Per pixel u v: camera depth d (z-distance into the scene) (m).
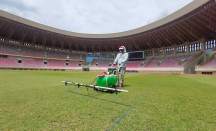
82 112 3.26
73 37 52.06
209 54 36.84
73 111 3.33
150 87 7.68
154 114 3.20
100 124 2.62
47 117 2.93
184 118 2.97
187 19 30.28
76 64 63.69
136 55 54.81
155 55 54.91
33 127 2.45
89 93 5.65
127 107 3.71
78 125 2.56
